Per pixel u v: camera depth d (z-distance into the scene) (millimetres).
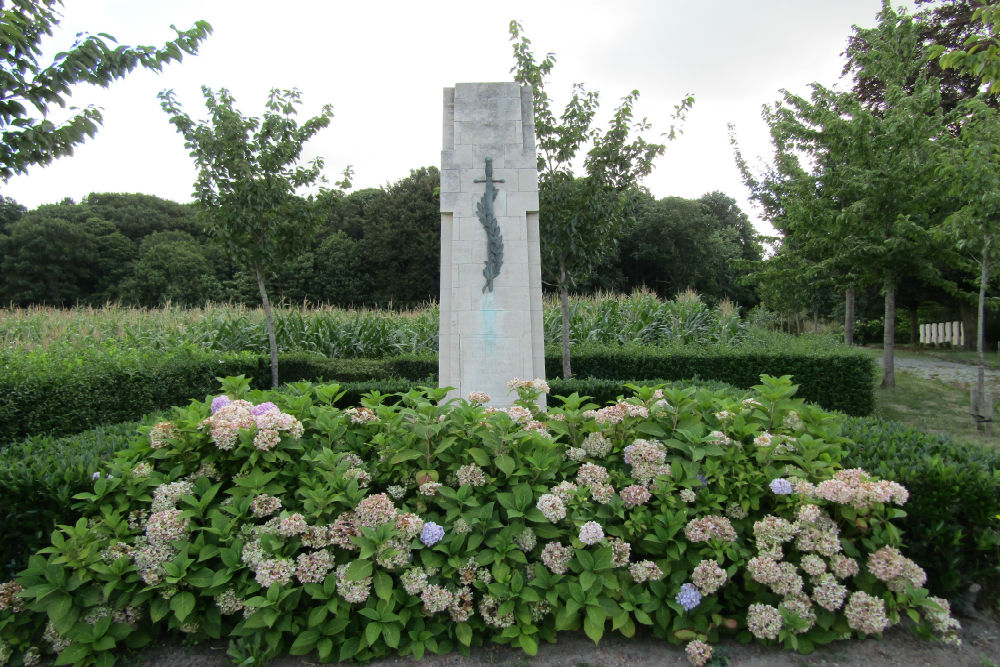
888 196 9508
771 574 2668
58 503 2889
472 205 6730
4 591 2684
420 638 2713
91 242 34219
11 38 4078
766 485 2998
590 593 2654
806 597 2742
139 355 8172
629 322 13305
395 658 2748
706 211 41281
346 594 2590
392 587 2705
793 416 3379
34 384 5457
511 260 6672
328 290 33062
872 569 2723
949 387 11734
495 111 6852
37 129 4332
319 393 3703
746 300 39438
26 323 12414
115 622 2707
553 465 3074
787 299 17469
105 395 6207
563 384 7438
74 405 5797
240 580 2682
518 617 2736
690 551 2871
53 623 2639
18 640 2719
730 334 13039
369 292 34469
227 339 12672
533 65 9016
